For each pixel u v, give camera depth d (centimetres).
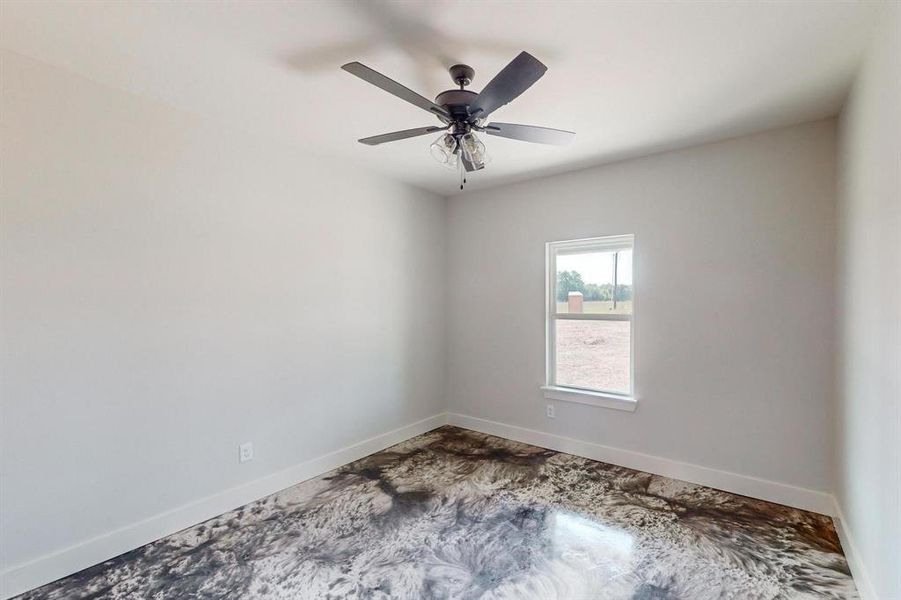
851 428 209
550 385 372
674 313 302
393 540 229
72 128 202
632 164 318
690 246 295
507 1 152
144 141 226
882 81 160
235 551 220
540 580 197
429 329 418
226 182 261
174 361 238
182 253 241
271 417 285
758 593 187
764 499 269
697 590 189
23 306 189
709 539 227
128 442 221
